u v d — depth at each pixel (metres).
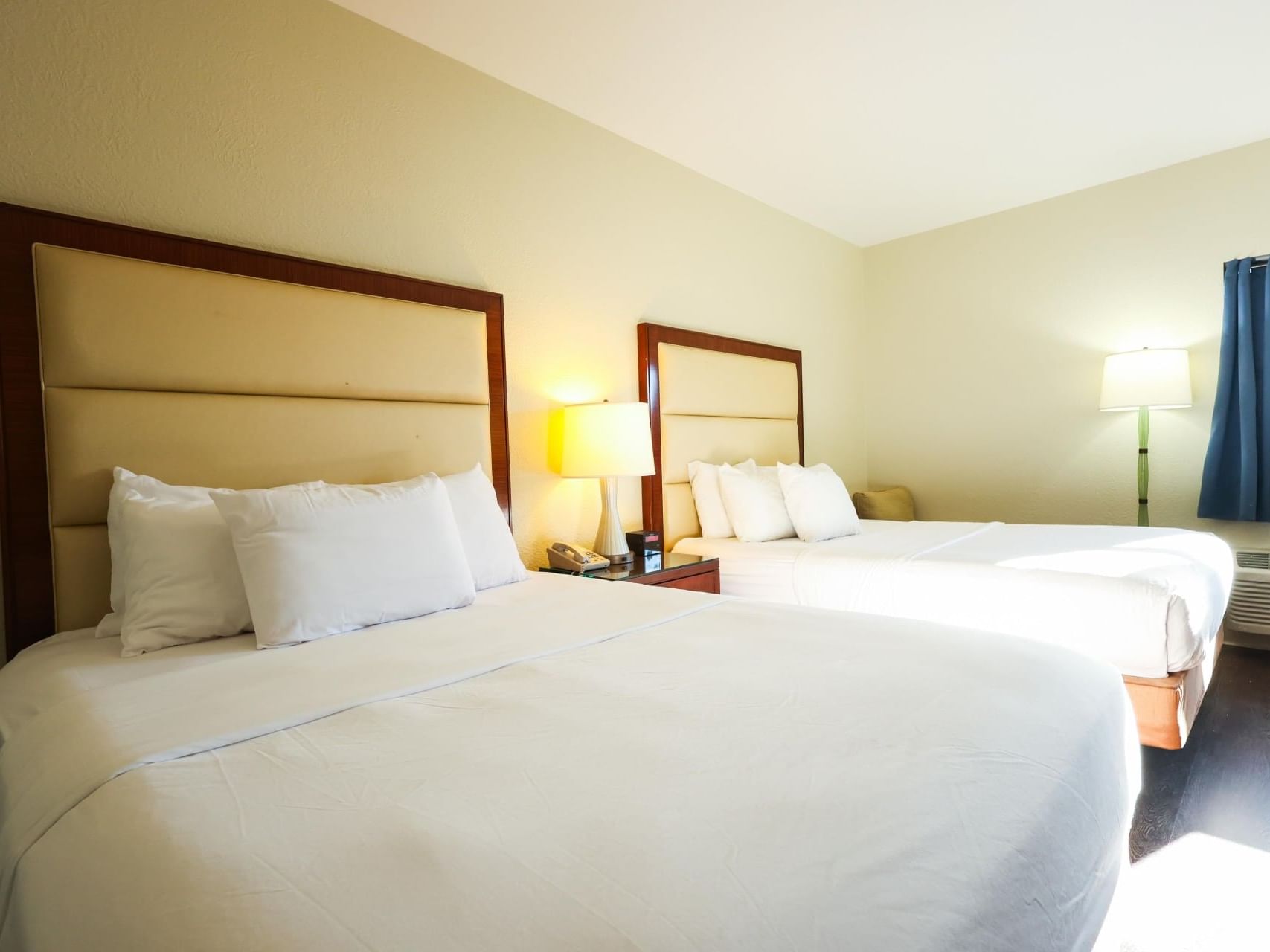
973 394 4.28
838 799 0.72
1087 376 3.84
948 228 4.34
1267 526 3.29
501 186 2.58
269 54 1.98
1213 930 1.38
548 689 1.11
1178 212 3.51
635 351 3.12
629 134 3.04
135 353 1.66
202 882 0.61
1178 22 2.33
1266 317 3.21
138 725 0.98
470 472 2.19
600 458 2.56
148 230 1.71
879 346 4.71
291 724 0.99
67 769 0.87
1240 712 2.49
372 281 2.14
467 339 2.39
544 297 2.73
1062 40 2.42
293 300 1.94
